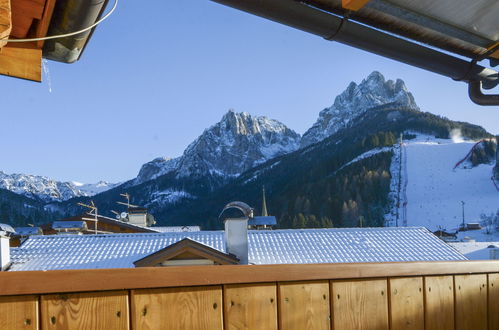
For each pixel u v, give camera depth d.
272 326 1.91
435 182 175.88
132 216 40.50
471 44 3.14
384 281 2.19
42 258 13.78
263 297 1.91
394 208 161.75
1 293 1.53
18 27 2.83
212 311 1.81
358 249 15.41
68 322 1.60
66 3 2.53
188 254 12.12
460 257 15.09
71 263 13.46
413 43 2.99
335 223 157.50
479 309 2.49
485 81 3.42
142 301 1.71
